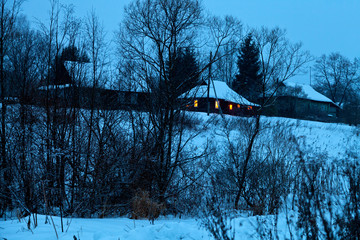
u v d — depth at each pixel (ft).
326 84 224.12
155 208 27.84
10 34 34.50
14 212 32.12
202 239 15.19
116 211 33.12
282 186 28.07
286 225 15.97
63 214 30.40
